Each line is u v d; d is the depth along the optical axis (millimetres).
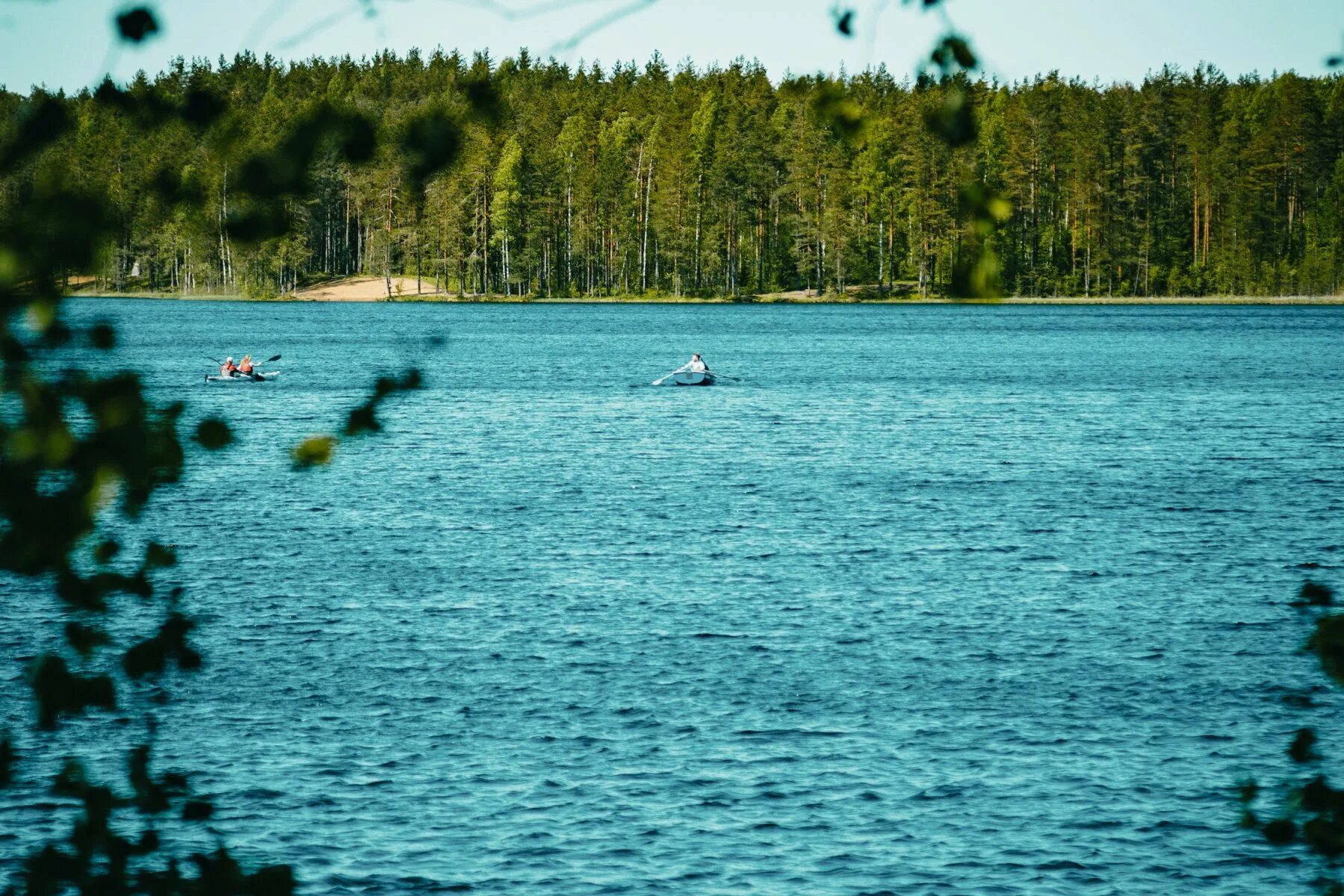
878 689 67375
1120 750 59844
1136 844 51156
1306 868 49188
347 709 64312
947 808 54062
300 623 78562
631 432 171750
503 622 79000
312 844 50906
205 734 60938
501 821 53000
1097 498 122875
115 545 15070
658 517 112875
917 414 191875
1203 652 73500
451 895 47688
